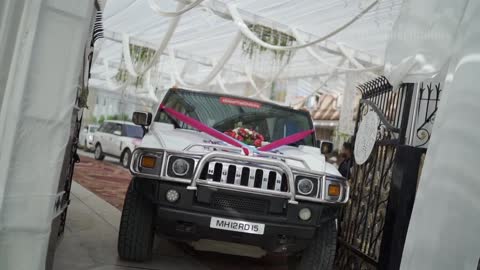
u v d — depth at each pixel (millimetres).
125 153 16547
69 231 5562
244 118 5621
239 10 10508
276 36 11109
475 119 2594
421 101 5121
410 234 2811
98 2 3564
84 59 3648
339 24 10102
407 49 3473
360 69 11078
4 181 2521
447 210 2619
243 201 4258
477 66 2621
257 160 4262
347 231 5898
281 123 5734
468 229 2562
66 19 2668
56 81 2658
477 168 2564
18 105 2541
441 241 2615
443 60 3285
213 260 5348
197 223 4180
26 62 2555
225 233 4223
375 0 7281
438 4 3312
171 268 4617
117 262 4531
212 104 5699
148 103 22969
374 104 5555
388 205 4805
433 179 2697
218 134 4977
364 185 5656
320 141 5922
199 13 11227
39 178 2627
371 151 5359
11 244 2568
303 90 20594
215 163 4273
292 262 5219
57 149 2672
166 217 4219
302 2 9031
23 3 2582
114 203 8141
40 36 2604
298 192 4332
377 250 5012
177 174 4238
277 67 15438
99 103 27984
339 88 18703
